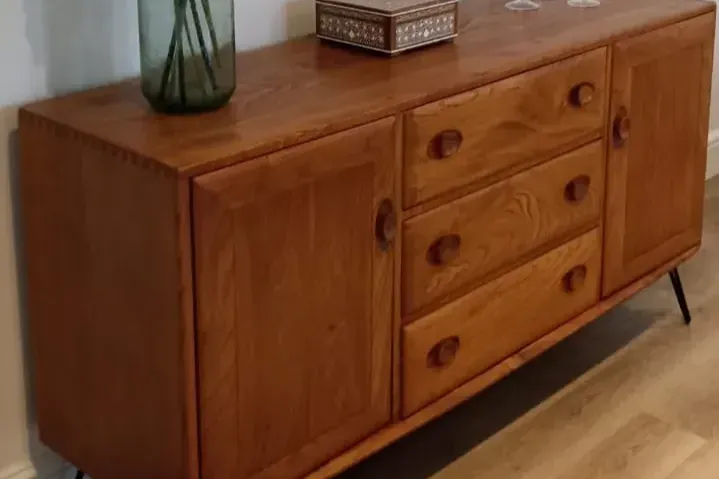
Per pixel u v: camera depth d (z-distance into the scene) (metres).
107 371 1.66
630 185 2.32
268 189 1.52
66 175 1.61
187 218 1.44
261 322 1.59
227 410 1.58
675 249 2.55
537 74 1.96
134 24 1.88
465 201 1.89
